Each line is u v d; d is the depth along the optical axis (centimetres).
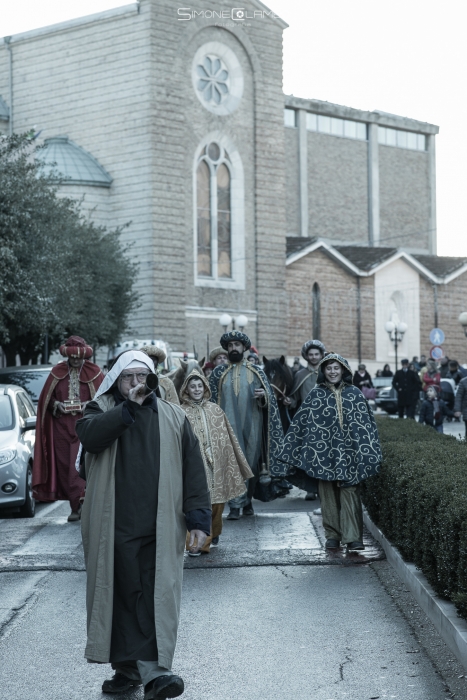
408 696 581
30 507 1401
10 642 712
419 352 6278
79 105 5578
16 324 3112
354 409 1029
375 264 6084
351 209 7600
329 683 610
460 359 6419
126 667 588
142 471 574
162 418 588
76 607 809
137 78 5434
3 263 2820
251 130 5891
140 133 5428
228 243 5847
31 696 598
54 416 1298
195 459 594
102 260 4016
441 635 698
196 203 5684
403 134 7969
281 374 1534
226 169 5841
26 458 1399
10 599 838
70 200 3912
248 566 962
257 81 5884
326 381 1053
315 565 963
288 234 7269
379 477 1038
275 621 756
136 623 566
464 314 3616
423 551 792
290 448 1047
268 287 5903
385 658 657
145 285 5412
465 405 1934
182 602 821
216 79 5753
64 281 3209
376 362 6147
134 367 588
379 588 857
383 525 1016
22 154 3042
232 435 1077
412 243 7956
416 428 1580
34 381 2006
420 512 818
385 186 7819
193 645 698
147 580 566
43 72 5678
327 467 1016
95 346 4288
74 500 1284
